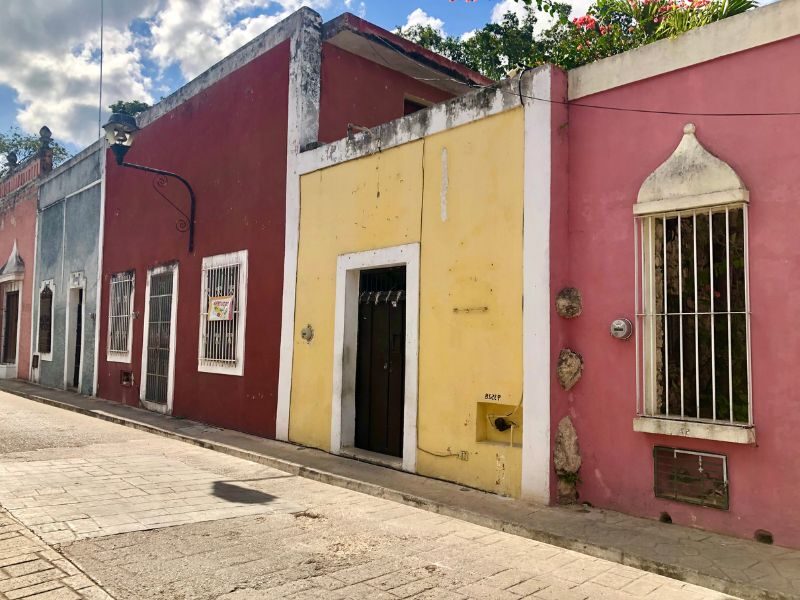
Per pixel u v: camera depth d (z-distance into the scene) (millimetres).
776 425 4719
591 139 5910
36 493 5762
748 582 4035
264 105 9719
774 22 4852
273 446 8477
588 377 5785
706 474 5047
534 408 5875
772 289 4785
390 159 7605
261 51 9875
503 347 6230
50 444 8367
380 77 10188
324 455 7945
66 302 15625
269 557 4434
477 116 6625
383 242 7609
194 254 11031
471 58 14133
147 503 5641
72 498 5664
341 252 8172
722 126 5098
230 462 7781
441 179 6973
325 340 8328
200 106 11219
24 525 4859
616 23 8273
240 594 3775
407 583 4055
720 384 5105
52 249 16766
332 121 9359
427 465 6855
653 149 5488
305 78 9047
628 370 5535
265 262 9438
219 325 10312
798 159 4719
